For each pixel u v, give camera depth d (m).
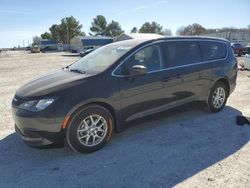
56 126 3.93
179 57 5.32
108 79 4.34
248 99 7.58
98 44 62.28
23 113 3.99
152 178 3.56
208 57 5.86
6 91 9.62
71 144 4.10
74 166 3.90
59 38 103.75
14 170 3.81
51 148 4.09
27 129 4.00
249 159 4.03
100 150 4.36
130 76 4.54
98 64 4.74
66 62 28.34
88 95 4.10
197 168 3.78
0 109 6.89
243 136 4.86
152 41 5.00
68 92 4.01
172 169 3.76
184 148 4.40
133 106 4.63
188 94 5.46
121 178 3.57
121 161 4.01
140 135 4.93
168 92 5.09
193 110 6.36
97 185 3.44
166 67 5.07
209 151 4.29
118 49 4.94
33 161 4.06
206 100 5.92
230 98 7.68
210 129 5.20
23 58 39.47
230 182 3.44
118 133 5.02
